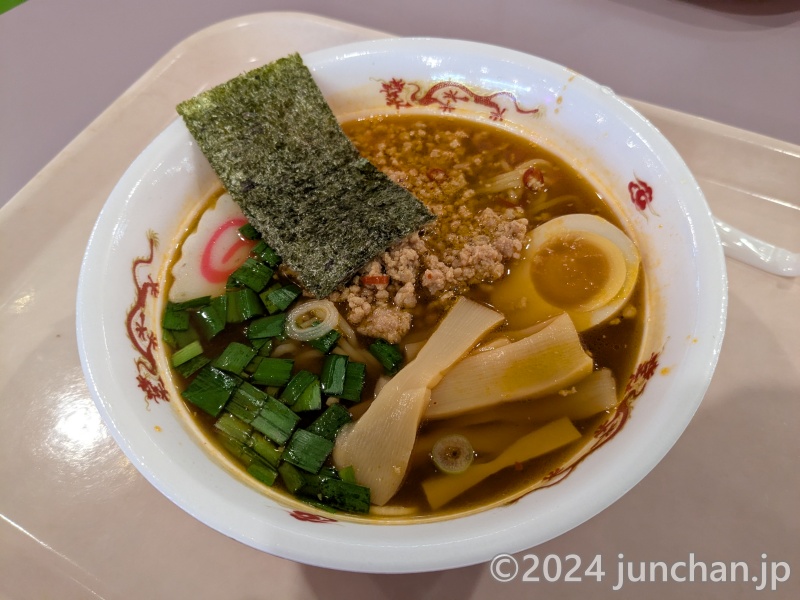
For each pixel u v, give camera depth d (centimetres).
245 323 21
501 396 19
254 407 19
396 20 35
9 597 18
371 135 26
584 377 19
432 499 17
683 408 15
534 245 22
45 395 22
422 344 20
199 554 19
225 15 36
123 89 33
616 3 35
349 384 19
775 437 20
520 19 35
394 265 21
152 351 19
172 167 22
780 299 23
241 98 22
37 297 24
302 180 22
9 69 34
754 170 25
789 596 17
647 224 20
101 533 19
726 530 19
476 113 25
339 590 18
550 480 16
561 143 24
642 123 21
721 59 32
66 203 26
